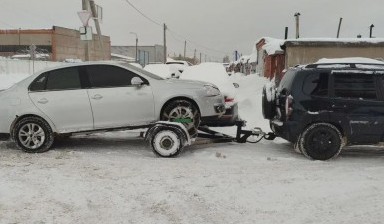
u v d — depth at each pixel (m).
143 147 8.81
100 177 6.41
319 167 7.11
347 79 7.70
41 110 8.13
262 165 7.21
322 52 17.67
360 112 7.61
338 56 17.66
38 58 52.50
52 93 8.21
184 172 6.70
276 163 7.38
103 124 8.25
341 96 7.65
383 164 7.38
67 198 5.50
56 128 8.23
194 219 4.86
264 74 22.52
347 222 4.76
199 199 5.48
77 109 8.17
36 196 5.56
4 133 8.27
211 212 5.07
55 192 5.72
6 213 4.98
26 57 51.44
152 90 8.26
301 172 6.75
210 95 8.42
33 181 6.20
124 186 5.98
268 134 8.97
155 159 7.64
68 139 9.70
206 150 8.45
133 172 6.69
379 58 17.56
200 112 8.32
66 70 8.35
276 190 5.83
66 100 8.17
